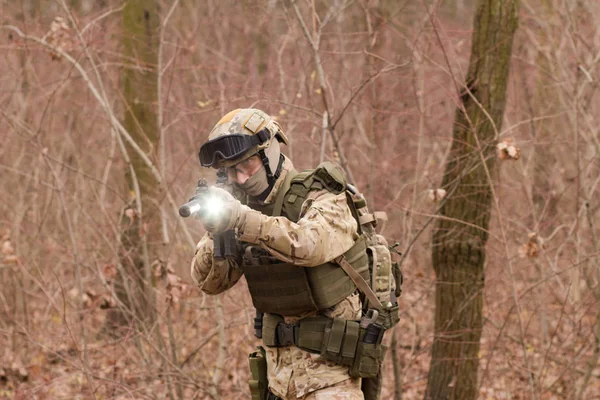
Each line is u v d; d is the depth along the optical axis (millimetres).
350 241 4203
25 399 8078
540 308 9172
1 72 11219
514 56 10148
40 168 11055
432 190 6980
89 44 8180
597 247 7852
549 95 11203
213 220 3744
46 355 9398
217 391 7672
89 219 8867
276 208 4227
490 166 7809
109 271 8008
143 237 7922
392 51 10188
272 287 4289
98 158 11664
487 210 7832
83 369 7434
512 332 9789
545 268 9281
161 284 9945
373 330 4344
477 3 7766
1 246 9141
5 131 10414
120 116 11250
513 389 9086
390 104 9102
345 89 8898
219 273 4480
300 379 4348
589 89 10055
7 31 10922
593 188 8180
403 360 10180
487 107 7695
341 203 4203
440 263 8000
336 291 4266
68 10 8055
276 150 4270
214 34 13867
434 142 9883
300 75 9445
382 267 4473
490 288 10078
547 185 10281
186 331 9430
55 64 11477
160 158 8133
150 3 10336
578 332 8031
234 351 8367
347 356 4289
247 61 11336
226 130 4156
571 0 9969
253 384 4562
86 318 9109
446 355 7984
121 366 8039
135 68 9609
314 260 3982
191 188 9516
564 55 10344
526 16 10727
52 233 10750
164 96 10156
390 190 9734
